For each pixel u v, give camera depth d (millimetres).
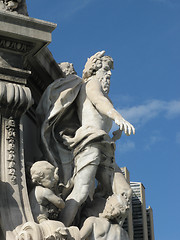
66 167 10109
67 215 9438
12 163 9266
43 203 9117
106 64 10805
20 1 10242
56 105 10242
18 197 9062
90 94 10305
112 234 9250
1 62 9844
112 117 9797
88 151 9883
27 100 9617
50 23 10086
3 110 9531
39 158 10375
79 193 9703
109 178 10102
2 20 9750
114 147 10086
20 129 9570
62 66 12383
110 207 9359
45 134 10180
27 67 10766
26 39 9945
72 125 10531
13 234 8648
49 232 8352
